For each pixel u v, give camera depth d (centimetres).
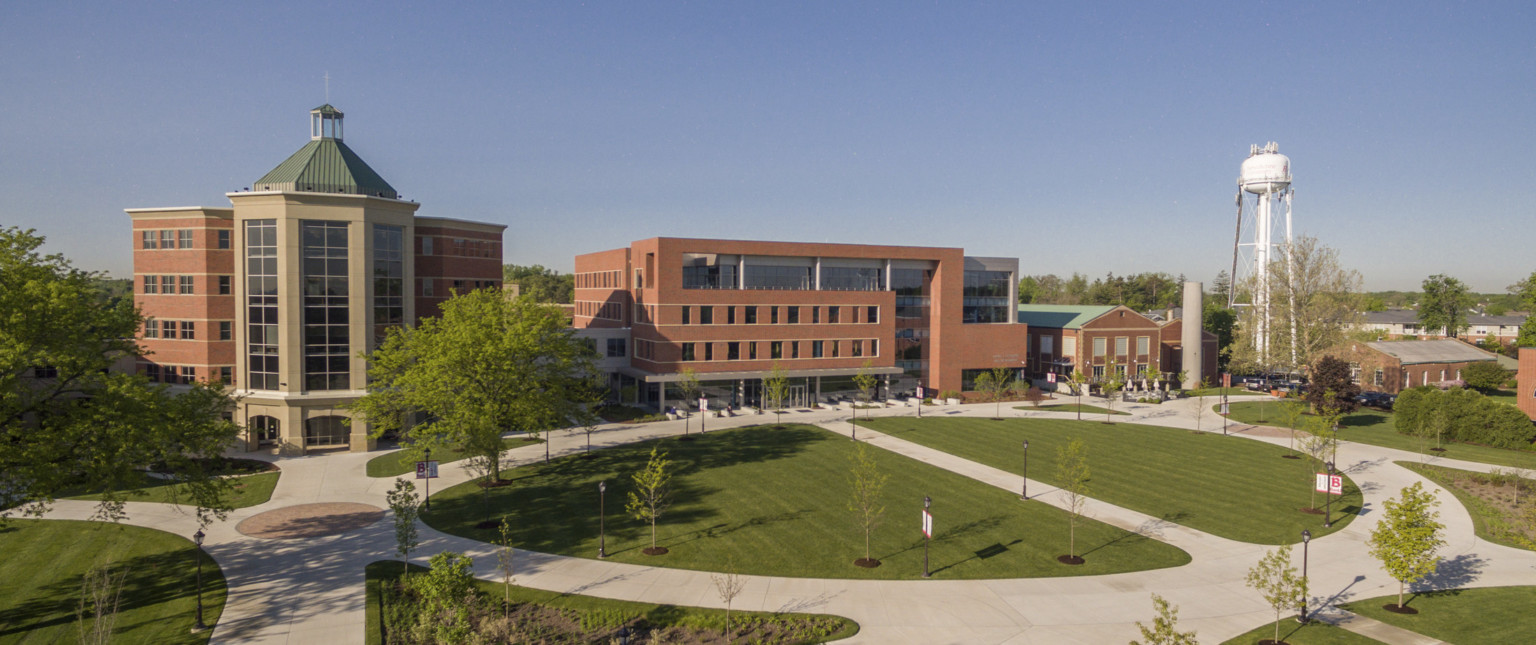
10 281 2734
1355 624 2588
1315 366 7306
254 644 2397
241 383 5166
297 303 5062
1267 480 4581
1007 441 5797
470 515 3756
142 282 5622
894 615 2623
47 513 3716
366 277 5247
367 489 4259
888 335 7988
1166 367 9962
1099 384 8469
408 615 2634
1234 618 2631
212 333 5478
